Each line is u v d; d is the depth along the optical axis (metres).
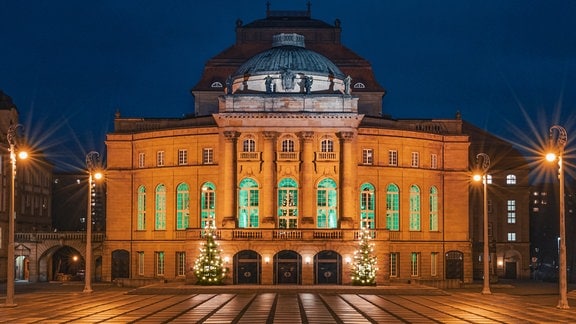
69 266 119.44
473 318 52.94
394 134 99.69
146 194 102.19
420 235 100.75
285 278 88.00
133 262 102.31
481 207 124.56
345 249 87.69
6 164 109.88
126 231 102.88
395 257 99.31
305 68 95.81
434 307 62.22
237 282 87.75
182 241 98.81
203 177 98.00
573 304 66.25
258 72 95.94
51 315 54.03
